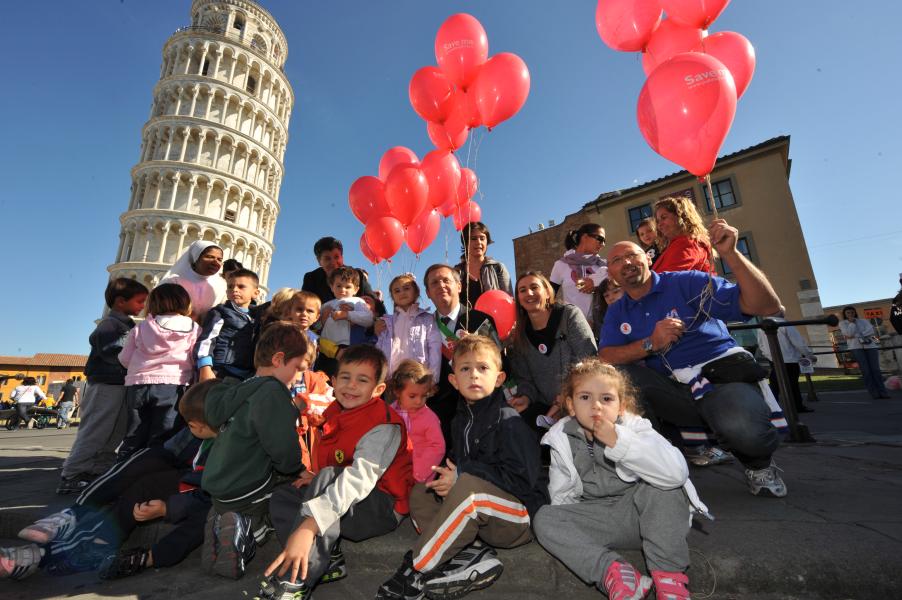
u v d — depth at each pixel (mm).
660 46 2881
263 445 1817
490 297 3012
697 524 1692
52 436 9164
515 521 1634
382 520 1824
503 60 3574
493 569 1551
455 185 4109
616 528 1583
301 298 3039
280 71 42969
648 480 1472
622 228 17953
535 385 2701
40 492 2893
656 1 2812
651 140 2342
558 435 1788
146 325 3025
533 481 1699
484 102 3627
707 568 1430
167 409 2918
